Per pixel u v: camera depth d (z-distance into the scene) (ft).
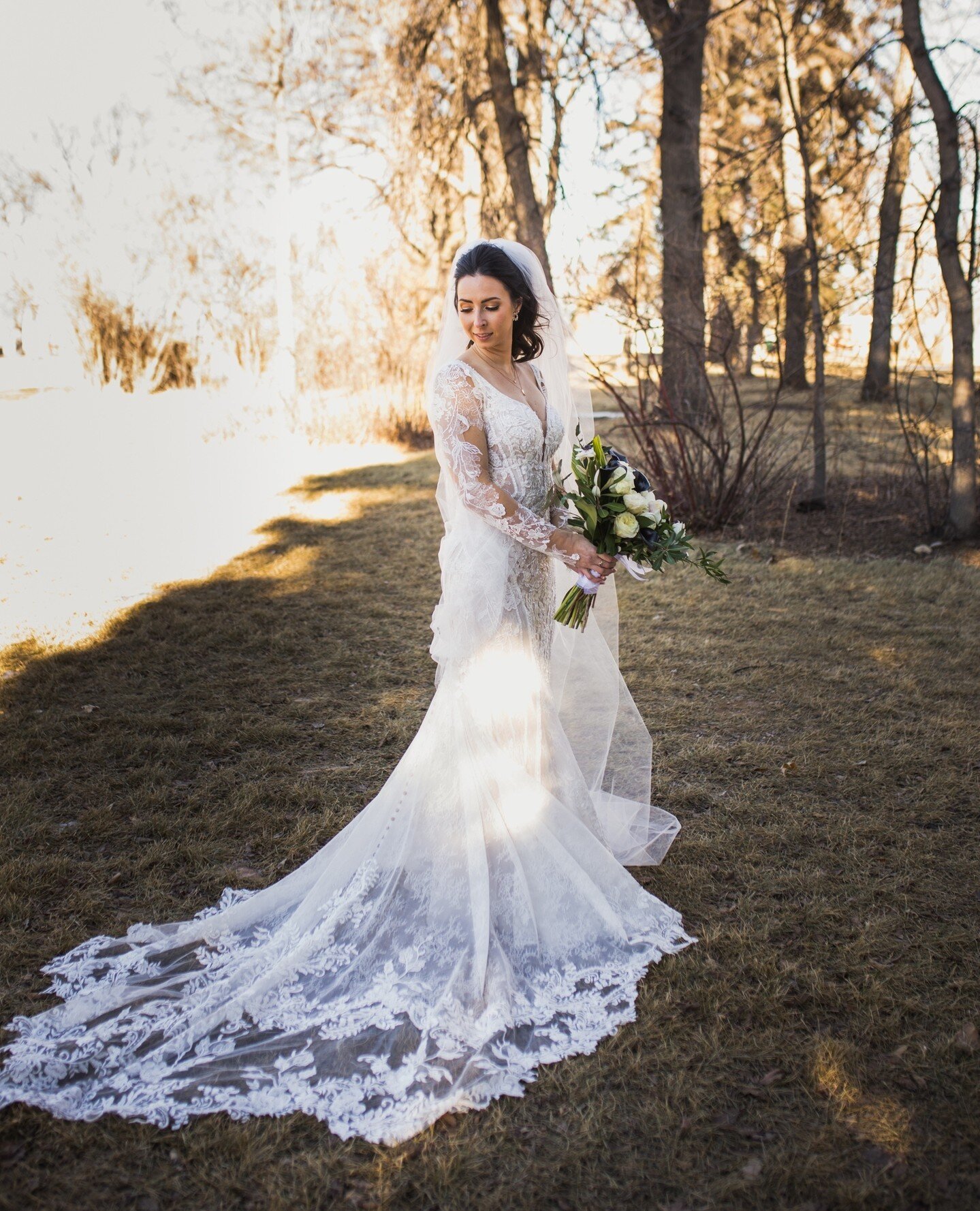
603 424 36.68
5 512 30.01
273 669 16.87
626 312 25.77
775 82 48.75
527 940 8.90
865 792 12.25
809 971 8.70
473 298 8.86
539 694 9.58
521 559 9.29
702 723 14.55
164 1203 6.41
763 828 11.36
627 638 18.31
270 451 44.47
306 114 56.13
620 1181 6.61
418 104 43.45
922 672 16.29
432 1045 7.81
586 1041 7.93
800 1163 6.69
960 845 10.94
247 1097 7.29
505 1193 6.50
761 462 27.45
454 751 9.01
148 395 66.95
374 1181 6.59
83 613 19.80
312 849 10.98
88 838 11.21
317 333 47.57
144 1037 7.86
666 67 32.37
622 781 10.87
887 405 35.60
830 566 22.97
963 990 8.46
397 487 34.71
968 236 22.91
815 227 27.86
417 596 21.29
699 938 9.32
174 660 17.24
